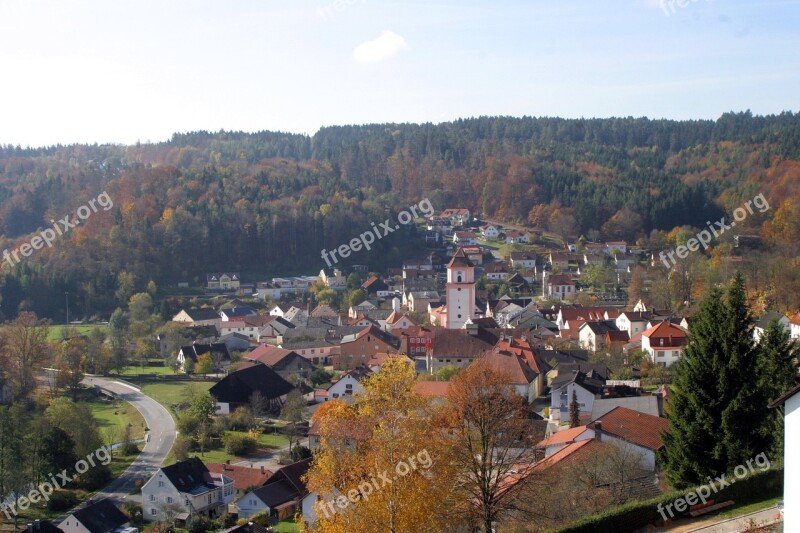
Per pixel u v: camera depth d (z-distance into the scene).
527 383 91.44
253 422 98.88
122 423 102.00
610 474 49.00
